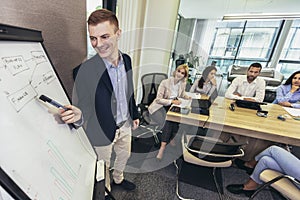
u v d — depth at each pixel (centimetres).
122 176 148
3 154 34
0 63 42
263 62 445
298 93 217
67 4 94
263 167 131
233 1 304
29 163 40
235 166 186
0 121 37
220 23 372
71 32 101
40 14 78
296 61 418
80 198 56
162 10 250
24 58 53
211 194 150
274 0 300
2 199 35
